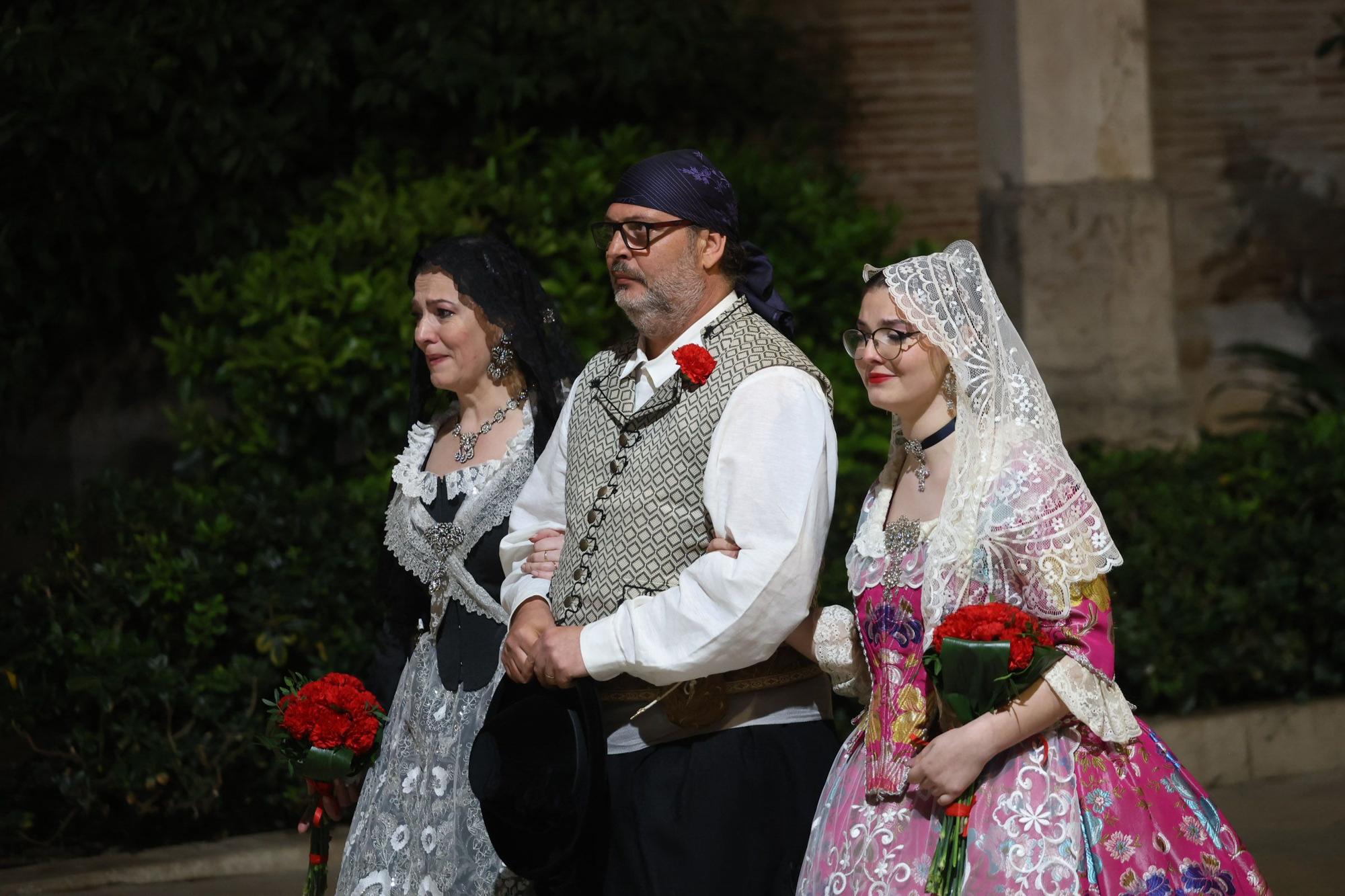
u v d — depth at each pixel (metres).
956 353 6.33
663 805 6.80
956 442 6.36
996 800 6.13
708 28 18.58
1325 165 22.16
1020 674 5.96
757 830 6.81
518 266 8.52
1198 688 13.21
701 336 7.12
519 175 16.30
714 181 7.14
